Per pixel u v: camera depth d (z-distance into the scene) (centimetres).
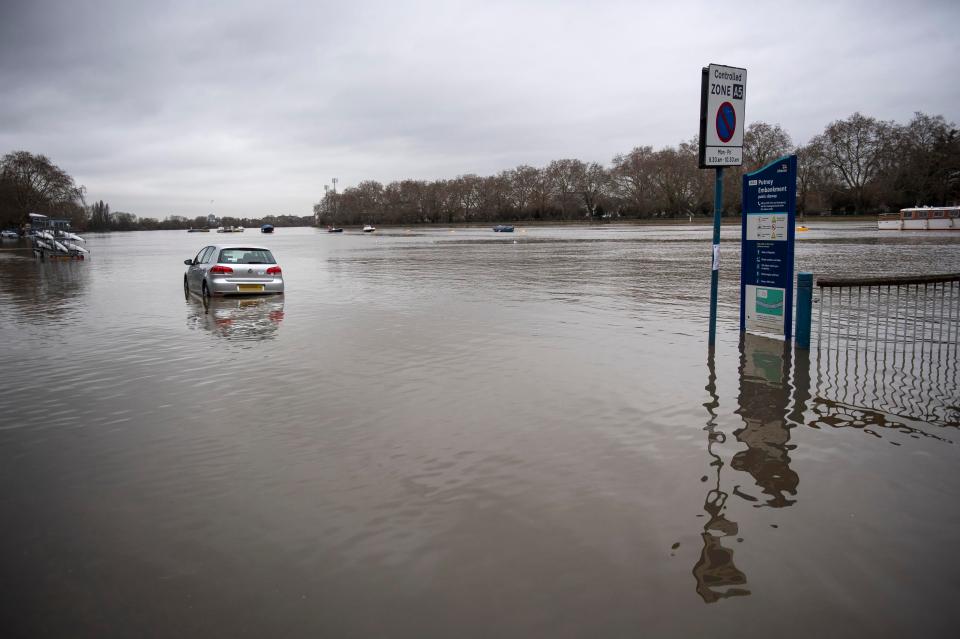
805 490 461
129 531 423
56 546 405
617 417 637
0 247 6162
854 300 1402
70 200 11938
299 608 335
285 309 1478
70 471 528
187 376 852
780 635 306
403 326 1209
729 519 420
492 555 381
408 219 17212
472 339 1066
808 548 383
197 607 338
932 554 374
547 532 407
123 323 1322
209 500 467
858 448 540
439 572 365
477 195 16325
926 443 549
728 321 1208
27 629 323
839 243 3919
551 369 846
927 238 4597
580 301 1531
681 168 12231
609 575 358
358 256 3938
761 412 642
